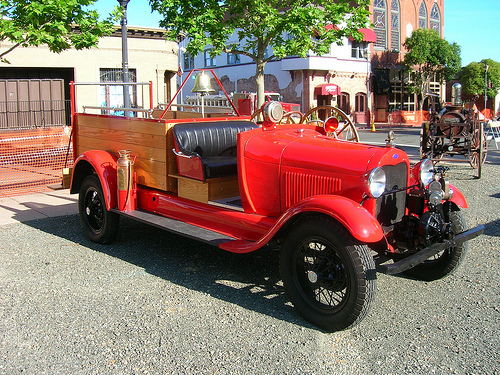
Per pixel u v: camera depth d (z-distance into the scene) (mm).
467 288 4246
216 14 11258
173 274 4668
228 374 2992
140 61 17906
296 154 4090
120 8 9734
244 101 14180
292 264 3736
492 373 2965
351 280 3328
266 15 11422
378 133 23734
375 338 3424
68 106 16594
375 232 3244
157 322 3672
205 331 3535
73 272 4723
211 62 34156
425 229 3633
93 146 6121
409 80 35062
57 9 8250
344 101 31344
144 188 5438
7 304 3986
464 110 9938
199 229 4566
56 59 16234
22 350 3281
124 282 4465
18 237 5922
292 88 29844
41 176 10055
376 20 33250
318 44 11523
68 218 6855
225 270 4781
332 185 3824
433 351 3232
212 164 4688
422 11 36688
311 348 3299
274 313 3842
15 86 15422
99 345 3340
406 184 4125
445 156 13594
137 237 5938
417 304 3951
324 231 3455
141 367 3074
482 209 7004
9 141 11211
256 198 4383
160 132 5016
